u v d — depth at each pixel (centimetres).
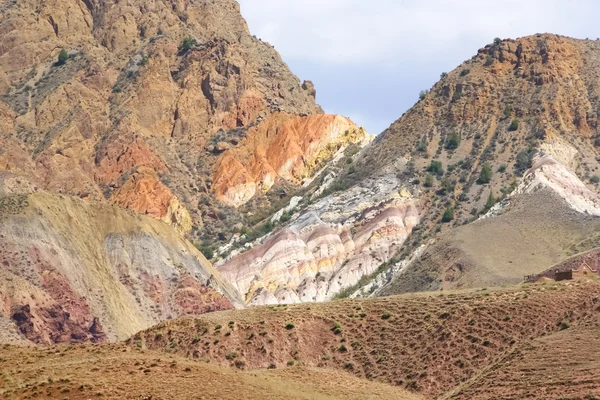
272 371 13025
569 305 14325
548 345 12975
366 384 13038
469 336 14100
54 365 11731
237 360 14075
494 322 14262
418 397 12950
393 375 13712
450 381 13425
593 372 11819
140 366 11569
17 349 12531
